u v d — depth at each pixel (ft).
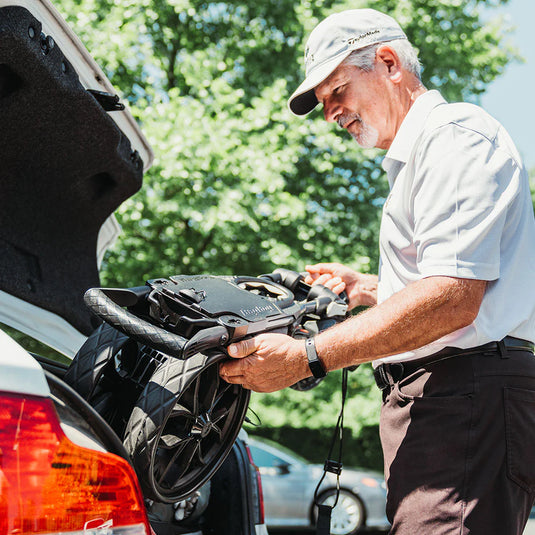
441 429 5.71
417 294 5.27
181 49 31.60
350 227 30.63
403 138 5.88
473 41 32.45
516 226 5.80
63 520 3.29
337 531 27.43
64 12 27.53
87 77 5.95
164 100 29.71
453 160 5.43
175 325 4.91
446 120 5.60
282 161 26.99
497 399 5.64
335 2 30.58
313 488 27.63
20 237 6.24
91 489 3.45
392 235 6.06
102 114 5.96
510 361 5.73
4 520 3.07
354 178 31.68
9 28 4.64
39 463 3.24
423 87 6.50
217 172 25.95
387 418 6.19
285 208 26.78
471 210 5.31
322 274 7.72
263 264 30.14
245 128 26.35
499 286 5.66
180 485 4.99
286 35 31.32
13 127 5.54
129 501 3.62
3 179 5.92
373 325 5.27
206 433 5.02
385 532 28.19
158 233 30.12
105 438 3.74
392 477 5.97
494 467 5.58
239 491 6.16
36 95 5.35
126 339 4.98
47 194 6.38
